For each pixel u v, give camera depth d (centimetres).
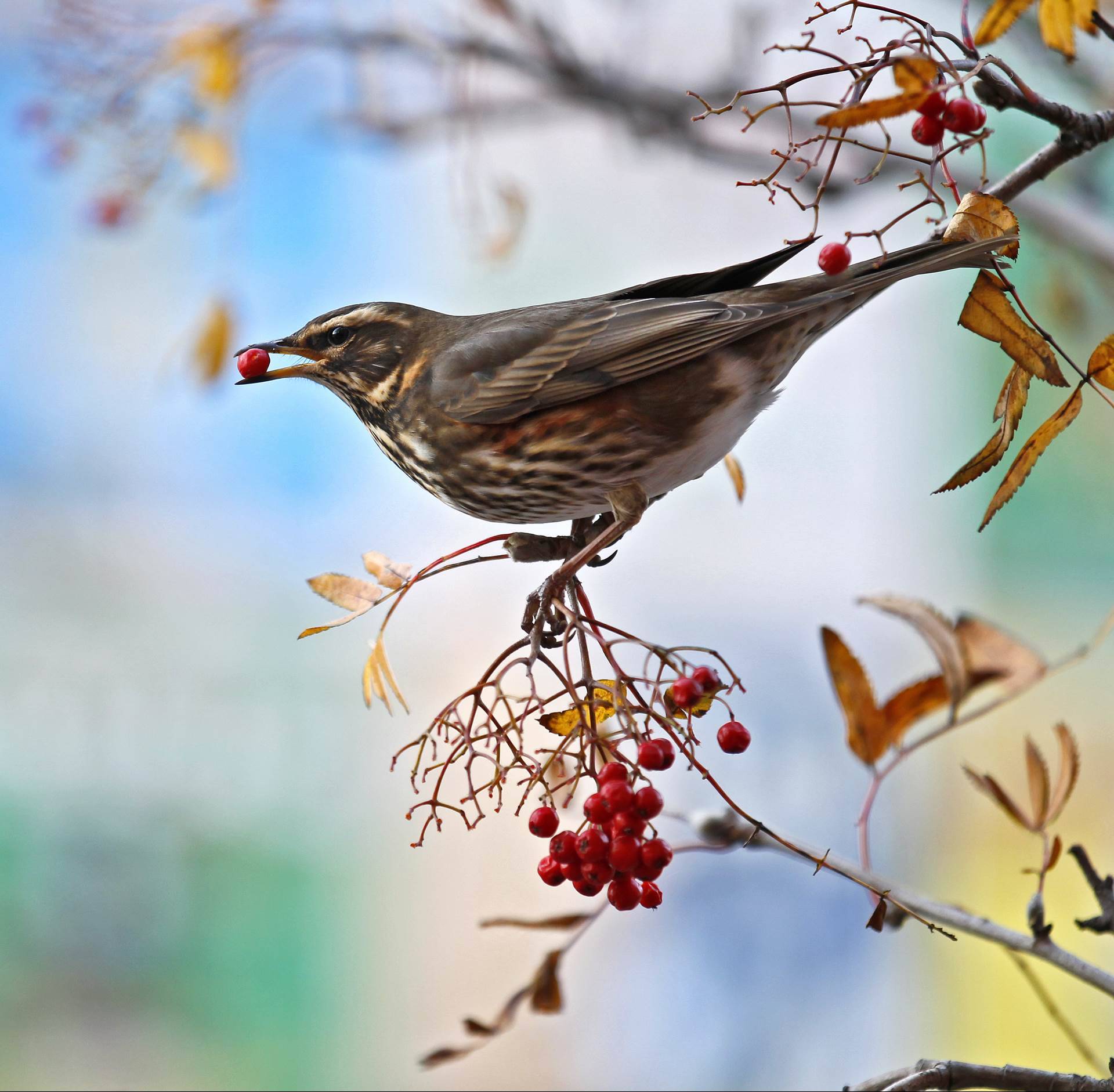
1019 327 498
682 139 543
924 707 508
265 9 538
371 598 506
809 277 515
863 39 501
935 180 508
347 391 523
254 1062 867
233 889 895
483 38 546
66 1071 852
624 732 502
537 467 518
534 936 836
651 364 516
